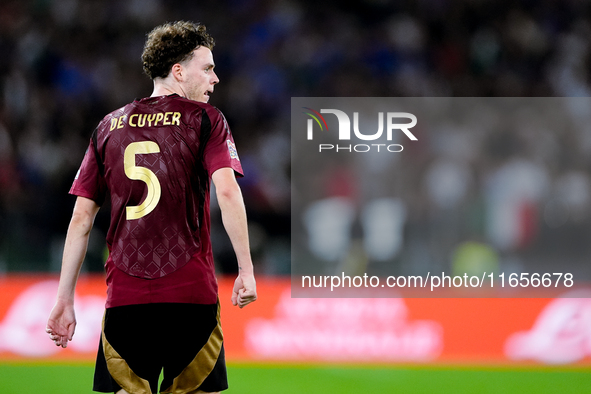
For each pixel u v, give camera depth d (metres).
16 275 22.20
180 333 7.45
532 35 36.53
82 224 7.85
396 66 34.62
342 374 16.72
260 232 26.52
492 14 37.00
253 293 7.22
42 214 23.69
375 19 36.56
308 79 34.00
